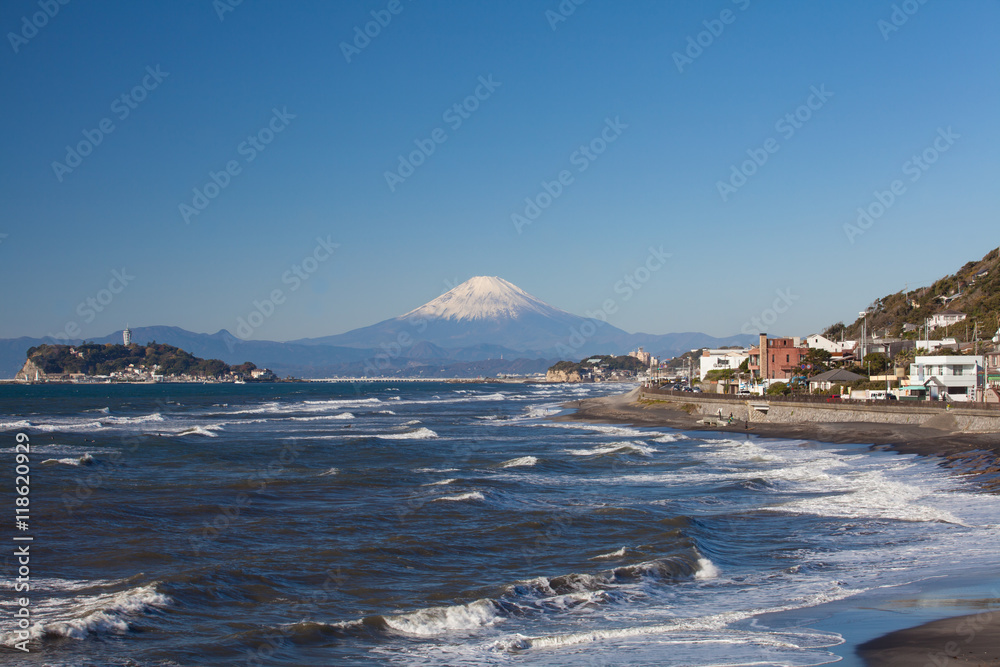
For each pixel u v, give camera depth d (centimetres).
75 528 2845
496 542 2623
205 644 1641
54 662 1547
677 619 1802
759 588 2055
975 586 1925
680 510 3203
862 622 1688
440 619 1823
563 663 1506
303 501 3456
